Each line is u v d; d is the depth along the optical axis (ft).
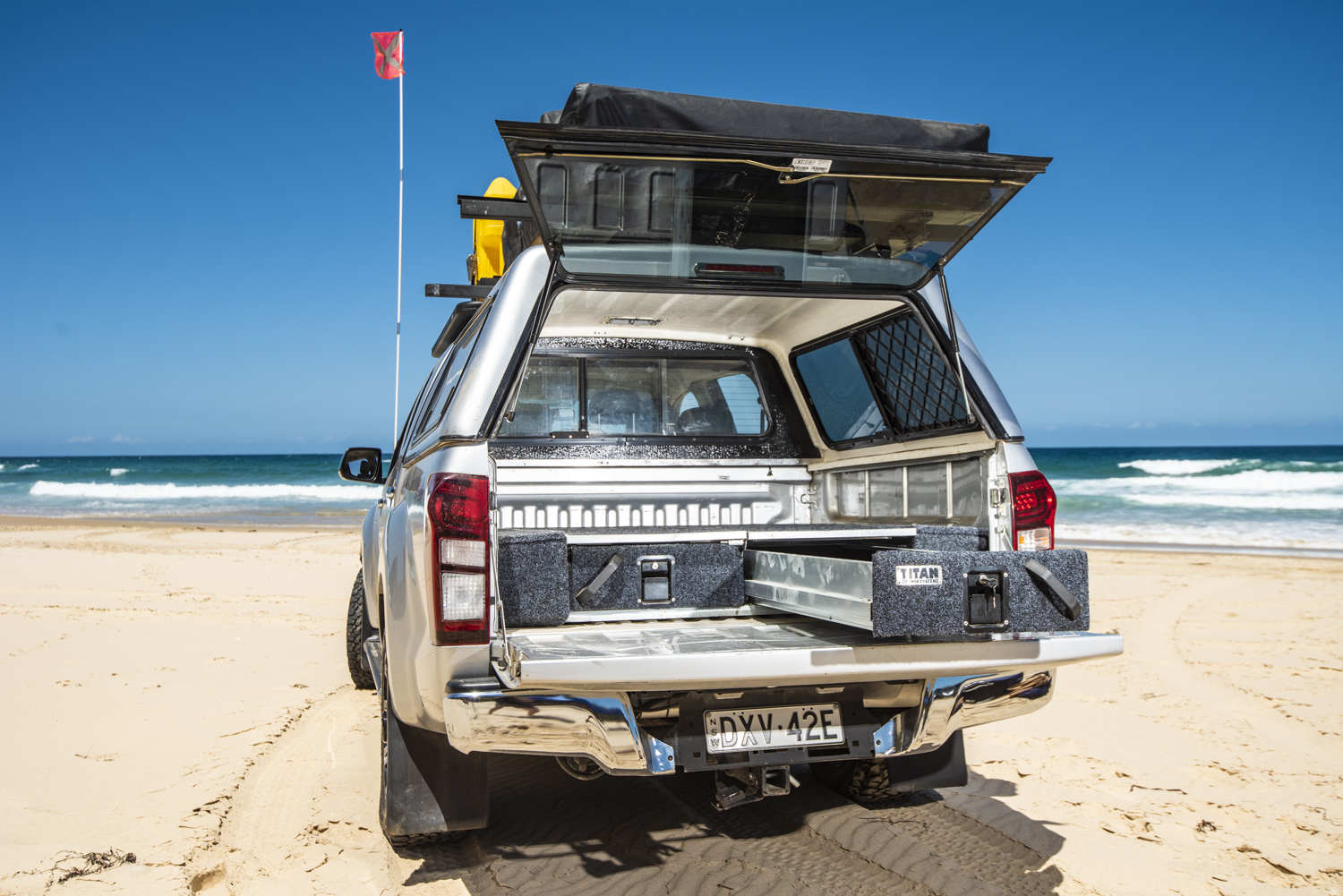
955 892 10.23
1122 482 106.42
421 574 9.24
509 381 9.32
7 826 11.88
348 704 18.07
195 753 14.96
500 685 8.68
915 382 12.28
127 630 25.76
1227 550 52.65
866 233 10.07
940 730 9.73
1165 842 11.74
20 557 43.14
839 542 11.75
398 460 14.02
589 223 9.11
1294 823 12.41
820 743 9.55
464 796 10.64
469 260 18.45
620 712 8.62
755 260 10.09
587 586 10.25
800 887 10.28
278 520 74.54
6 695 18.49
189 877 10.37
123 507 93.71
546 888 10.20
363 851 11.22
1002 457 10.75
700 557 11.05
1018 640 9.16
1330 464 118.32
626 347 14.78
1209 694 19.58
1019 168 9.29
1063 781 14.08
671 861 10.94
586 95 8.78
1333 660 23.02
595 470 14.11
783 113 9.28
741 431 15.20
